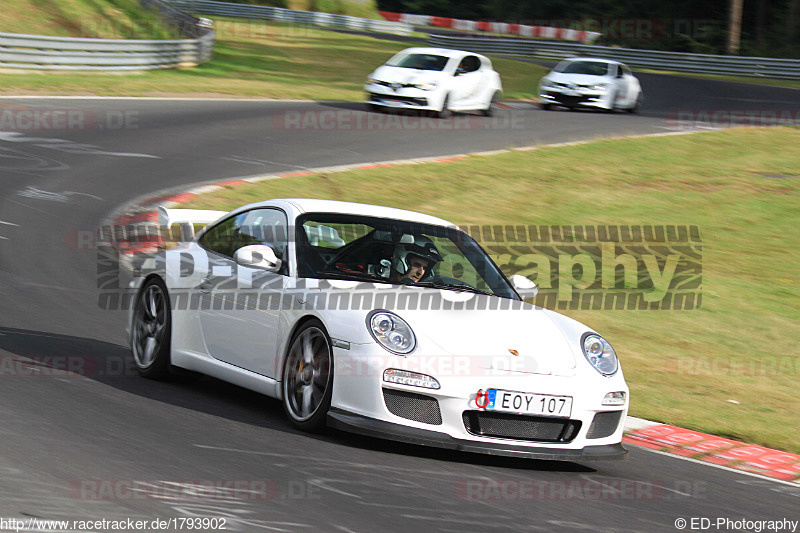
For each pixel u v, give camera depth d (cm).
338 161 3575
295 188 3069
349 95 5578
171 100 4734
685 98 6700
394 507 880
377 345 1059
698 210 3253
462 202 3116
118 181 3000
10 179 2884
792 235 3016
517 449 1059
